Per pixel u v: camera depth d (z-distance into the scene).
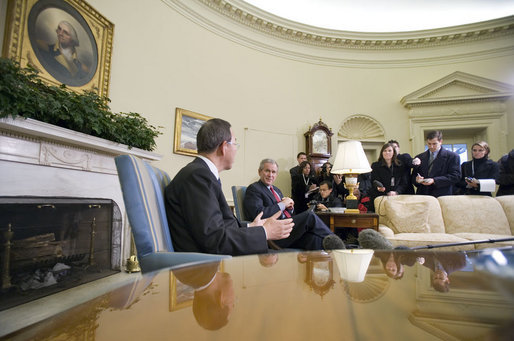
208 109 4.89
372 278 0.27
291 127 5.87
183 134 4.46
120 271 2.83
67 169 2.39
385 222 2.86
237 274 0.30
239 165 5.23
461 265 0.35
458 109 5.83
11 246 1.98
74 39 3.08
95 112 2.49
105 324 0.14
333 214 2.57
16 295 1.92
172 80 4.40
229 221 1.30
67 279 2.29
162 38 4.30
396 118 6.19
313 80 6.15
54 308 1.82
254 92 5.54
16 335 0.12
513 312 0.14
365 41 6.13
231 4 5.09
